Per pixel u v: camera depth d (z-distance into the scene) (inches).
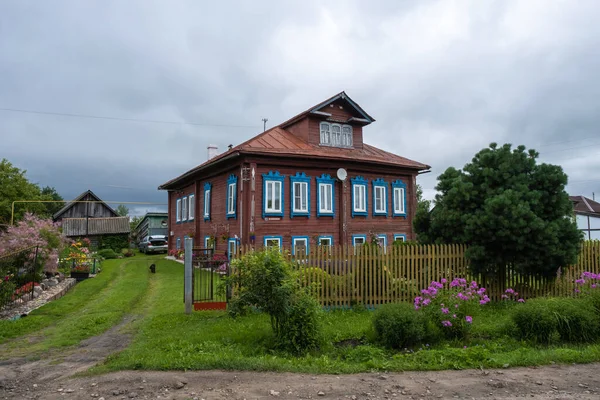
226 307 413.7
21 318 401.7
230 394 209.0
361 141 969.5
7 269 480.4
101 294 543.8
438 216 472.1
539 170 451.2
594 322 309.9
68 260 751.7
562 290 461.7
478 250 425.7
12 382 233.0
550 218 438.0
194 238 1011.3
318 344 291.9
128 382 225.5
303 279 402.6
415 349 292.7
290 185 812.6
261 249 417.7
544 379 231.6
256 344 298.0
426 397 206.7
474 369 250.4
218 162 805.9
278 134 914.7
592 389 216.8
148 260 1098.7
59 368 258.5
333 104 932.6
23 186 1535.4
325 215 847.1
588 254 473.1
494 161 461.1
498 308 424.8
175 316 392.5
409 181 1002.1
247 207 756.0
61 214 1872.5
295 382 226.5
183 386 219.6
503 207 410.6
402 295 433.4
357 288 425.7
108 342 319.3
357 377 236.4
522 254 426.6
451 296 323.0
